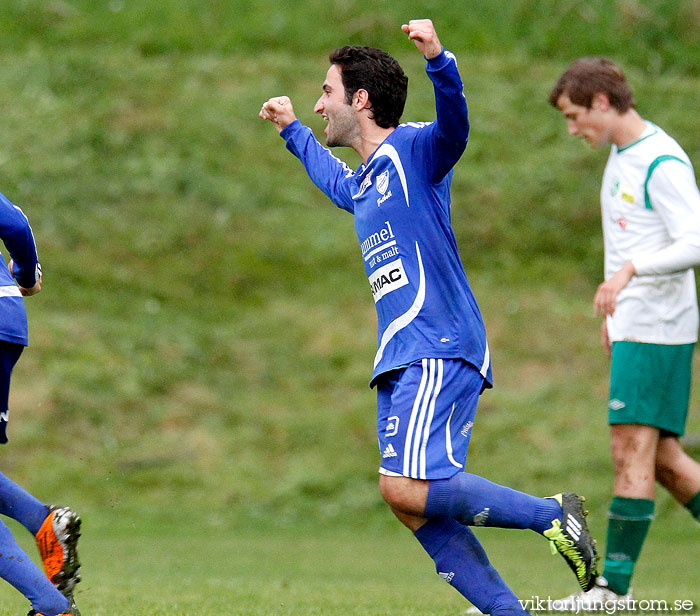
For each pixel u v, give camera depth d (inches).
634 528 662.5
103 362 1748.3
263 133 2369.6
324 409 1681.8
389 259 478.6
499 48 2586.1
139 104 2405.3
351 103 498.9
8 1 2741.1
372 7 2687.0
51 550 492.4
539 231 2100.1
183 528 1353.3
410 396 459.2
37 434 1576.0
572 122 690.2
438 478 451.8
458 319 471.8
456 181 2196.1
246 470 1531.7
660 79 2475.4
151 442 1593.3
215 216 2155.5
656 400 670.5
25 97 2406.5
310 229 2149.4
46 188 2166.6
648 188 658.2
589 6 2704.2
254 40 2625.5
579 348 1824.6
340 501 1454.2
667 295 668.7
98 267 2005.4
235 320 1910.7
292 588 768.3
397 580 906.7
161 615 559.8
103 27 2674.7
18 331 488.1
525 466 1497.3
